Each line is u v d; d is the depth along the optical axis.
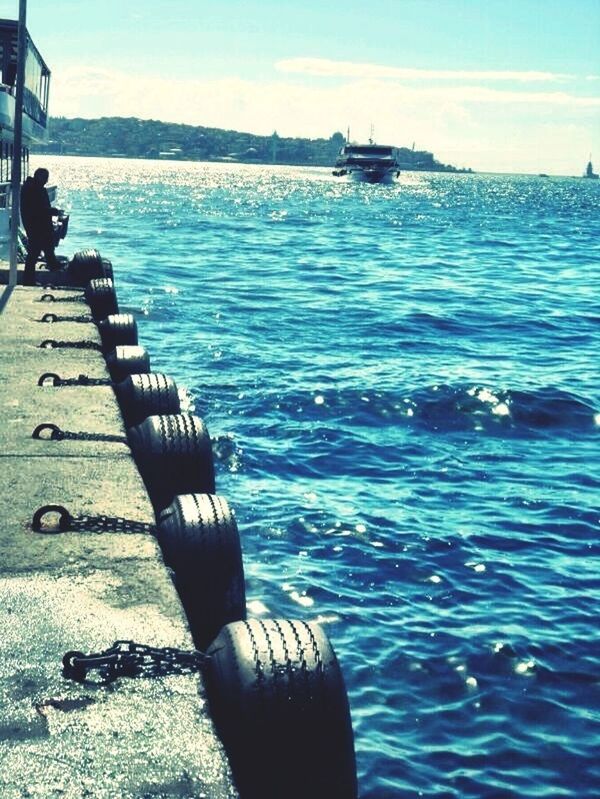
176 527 6.02
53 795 3.66
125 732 4.06
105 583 5.49
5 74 27.08
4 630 4.90
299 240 57.06
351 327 24.77
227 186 164.75
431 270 41.78
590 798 6.37
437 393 16.86
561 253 55.41
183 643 4.84
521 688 7.65
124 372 11.60
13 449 8.05
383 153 173.12
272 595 9.06
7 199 23.22
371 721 7.13
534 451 14.20
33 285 19.06
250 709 4.06
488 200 154.50
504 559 10.16
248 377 17.94
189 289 31.44
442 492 12.20
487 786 6.45
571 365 20.50
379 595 9.19
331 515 11.12
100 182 161.62
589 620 8.84
